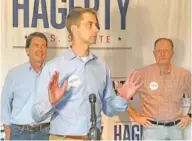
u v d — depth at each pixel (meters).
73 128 2.81
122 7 3.20
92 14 2.95
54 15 3.12
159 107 3.11
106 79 2.96
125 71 3.21
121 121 3.21
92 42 2.95
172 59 3.21
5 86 3.04
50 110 2.74
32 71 3.01
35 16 3.11
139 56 3.22
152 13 3.23
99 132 2.07
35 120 2.79
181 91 3.15
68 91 2.84
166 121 3.11
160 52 3.20
